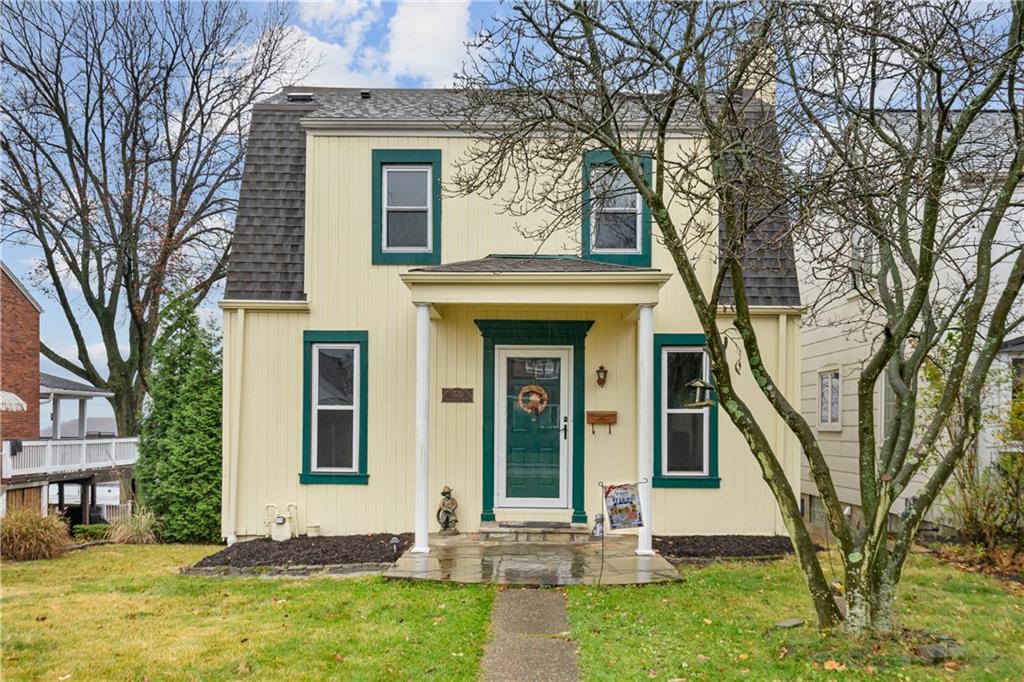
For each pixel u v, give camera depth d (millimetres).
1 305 22438
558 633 6156
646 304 9180
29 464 17703
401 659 5582
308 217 10805
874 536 5820
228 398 10641
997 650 5656
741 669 5297
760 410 10594
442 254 10797
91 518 20609
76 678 5316
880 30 6543
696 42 6191
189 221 23672
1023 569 8500
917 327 11523
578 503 10539
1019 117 6551
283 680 5227
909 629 6035
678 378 10742
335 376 10836
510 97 8250
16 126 21891
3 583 8523
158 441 12758
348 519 10641
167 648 5906
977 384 5848
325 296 10781
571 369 10758
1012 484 9211
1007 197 5781
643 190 6398
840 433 14344
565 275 9094
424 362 9250
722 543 9938
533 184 9898
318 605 7035
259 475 10656
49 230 23094
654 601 7027
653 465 10617
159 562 10109
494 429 10688
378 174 10836
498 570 8125
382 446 10695
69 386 26234
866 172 6086
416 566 8336
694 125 9969
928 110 6941
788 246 10195
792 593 7320
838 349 14469
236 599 7395
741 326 6211
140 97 23000
